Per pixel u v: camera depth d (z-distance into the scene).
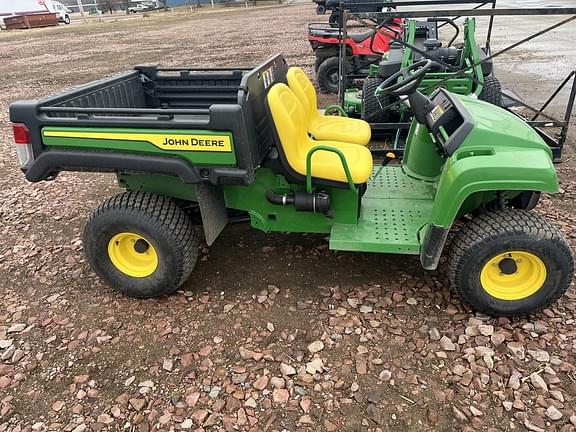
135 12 51.66
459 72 4.45
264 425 2.27
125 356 2.72
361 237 2.93
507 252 2.67
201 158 2.68
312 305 3.02
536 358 2.56
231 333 2.84
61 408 2.42
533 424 2.21
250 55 13.09
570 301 2.96
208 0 55.91
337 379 2.50
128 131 2.71
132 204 2.97
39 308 3.16
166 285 3.06
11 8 35.88
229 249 3.64
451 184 2.58
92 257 3.09
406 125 4.78
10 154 6.37
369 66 7.23
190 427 2.28
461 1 6.06
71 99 3.13
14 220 4.39
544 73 8.73
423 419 2.27
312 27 8.95
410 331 2.79
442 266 3.30
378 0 7.32
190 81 4.00
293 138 2.87
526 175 2.51
